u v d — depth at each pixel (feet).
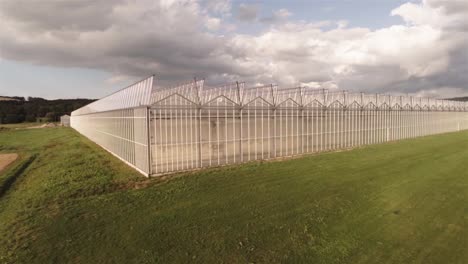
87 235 29.96
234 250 26.58
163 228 31.35
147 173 55.42
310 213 35.17
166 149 57.72
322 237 28.94
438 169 57.11
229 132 67.00
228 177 52.85
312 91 93.45
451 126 166.91
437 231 29.76
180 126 59.57
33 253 26.53
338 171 56.65
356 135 99.30
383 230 30.27
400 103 122.31
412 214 34.42
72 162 71.51
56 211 36.91
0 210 38.63
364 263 24.04
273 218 33.81
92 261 25.02
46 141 137.80
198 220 33.40
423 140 114.32
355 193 42.57
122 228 31.48
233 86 80.12
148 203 39.24
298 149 81.05
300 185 46.96
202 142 62.75
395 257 24.89
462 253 25.29
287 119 78.23
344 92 96.07
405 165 61.62
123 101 77.56
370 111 105.29
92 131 137.59
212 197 41.45
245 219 33.60
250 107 70.38
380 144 102.83
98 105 131.44
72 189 46.03
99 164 69.00
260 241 28.27
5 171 65.21
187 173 57.06
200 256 25.64
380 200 39.45
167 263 24.59
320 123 86.89
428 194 41.52
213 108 64.18
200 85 67.62
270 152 74.64
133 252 26.40
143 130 57.41
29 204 39.88
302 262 24.40
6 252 26.78
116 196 42.39
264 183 48.39
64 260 25.26
